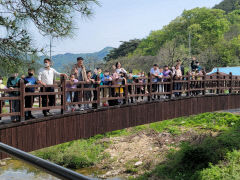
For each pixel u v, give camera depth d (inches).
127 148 657.0
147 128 804.6
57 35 214.5
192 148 502.3
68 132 354.9
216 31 2785.4
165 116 538.6
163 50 2028.8
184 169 469.1
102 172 539.2
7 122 297.7
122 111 446.0
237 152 454.0
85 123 380.5
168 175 468.1
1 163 486.0
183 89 591.2
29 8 201.5
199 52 2460.6
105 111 413.7
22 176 415.8
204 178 392.2
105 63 1902.1
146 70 2114.9
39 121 315.9
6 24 187.5
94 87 414.3
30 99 310.5
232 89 726.5
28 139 304.2
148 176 488.4
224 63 2405.3
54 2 208.8
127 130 810.8
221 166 427.8
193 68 692.1
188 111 597.0
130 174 517.3
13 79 317.7
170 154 563.8
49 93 322.0
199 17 2965.1
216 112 874.1
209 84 668.7
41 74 322.3
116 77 440.8
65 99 341.4
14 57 203.6
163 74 556.4
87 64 1758.1
